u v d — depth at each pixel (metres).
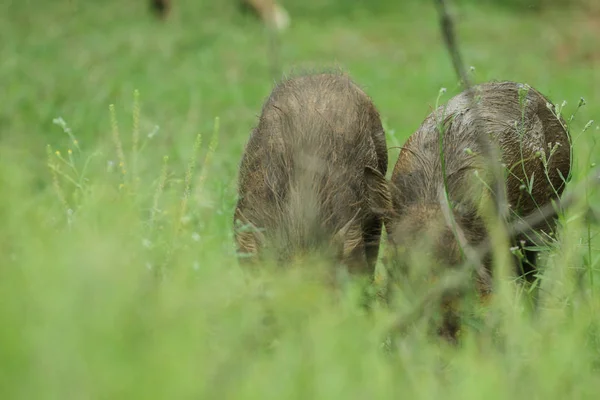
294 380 6.57
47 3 30.56
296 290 8.20
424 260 9.11
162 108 20.31
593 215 9.86
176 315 7.05
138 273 7.64
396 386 6.96
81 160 13.77
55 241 8.16
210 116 20.12
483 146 10.59
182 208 10.11
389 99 22.28
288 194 10.27
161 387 6.04
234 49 26.86
